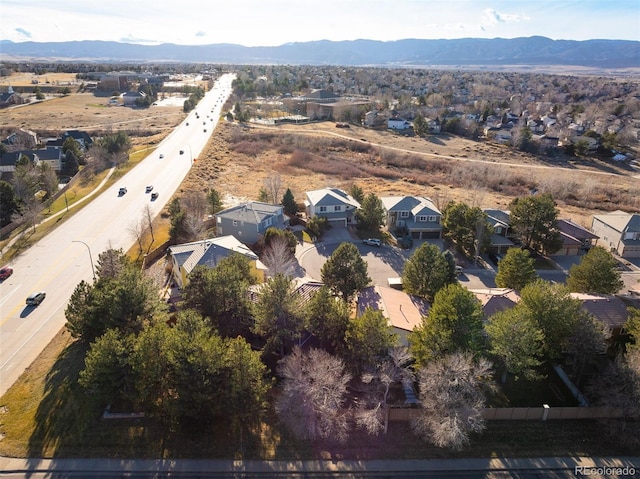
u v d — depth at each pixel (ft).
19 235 202.69
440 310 108.17
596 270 146.72
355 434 100.94
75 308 120.57
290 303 114.62
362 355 107.76
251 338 128.57
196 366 94.58
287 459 94.58
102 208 237.25
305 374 103.96
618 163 412.57
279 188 287.28
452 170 350.64
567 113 626.23
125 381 97.55
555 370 123.85
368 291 141.90
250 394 98.12
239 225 201.67
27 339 128.88
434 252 145.89
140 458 93.04
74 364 116.88
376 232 227.40
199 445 96.48
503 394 115.14
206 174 303.89
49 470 89.40
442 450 98.12
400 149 416.46
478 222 198.80
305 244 210.79
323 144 407.03
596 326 115.14
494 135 487.20
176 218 195.83
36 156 303.07
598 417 106.32
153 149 363.76
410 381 112.06
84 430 98.12
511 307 130.82
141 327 116.37
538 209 201.05
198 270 124.77
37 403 104.78
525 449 99.55
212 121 486.38
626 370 101.76
